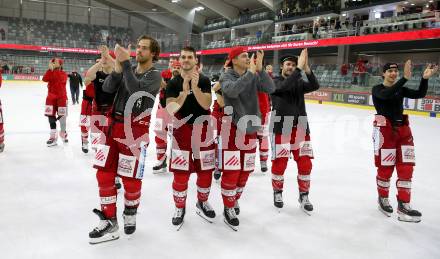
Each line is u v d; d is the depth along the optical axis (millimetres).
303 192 3939
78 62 34750
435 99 15500
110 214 3105
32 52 35125
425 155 7117
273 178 4012
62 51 34156
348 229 3520
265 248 3086
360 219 3773
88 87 5840
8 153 5996
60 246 2979
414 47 21922
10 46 32188
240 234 3342
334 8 25766
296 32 26875
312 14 26922
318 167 5934
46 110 6516
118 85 3086
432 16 18734
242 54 3420
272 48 26891
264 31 33562
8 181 4551
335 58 28797
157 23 44906
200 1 35906
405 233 3457
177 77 3367
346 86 20156
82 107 6066
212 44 34375
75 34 40062
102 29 42500
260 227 3512
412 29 19094
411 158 3707
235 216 3494
